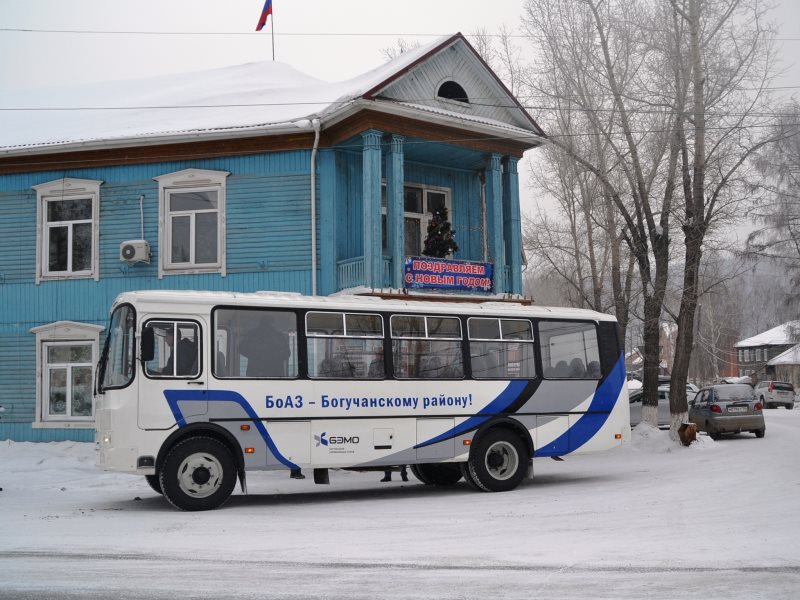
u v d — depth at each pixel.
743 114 23.62
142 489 16.22
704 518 10.84
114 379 13.05
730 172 23.55
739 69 23.44
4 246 23.08
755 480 14.73
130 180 22.58
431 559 8.39
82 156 22.69
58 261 22.97
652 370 25.08
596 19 25.12
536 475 18.12
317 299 14.29
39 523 11.20
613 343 16.97
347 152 22.20
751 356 82.06
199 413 12.98
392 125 20.80
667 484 14.93
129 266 22.36
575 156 24.88
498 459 15.39
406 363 14.74
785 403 53.75
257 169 22.06
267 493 15.76
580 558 8.34
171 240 22.41
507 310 15.91
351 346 14.33
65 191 22.84
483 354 15.48
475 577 7.50
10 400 22.72
